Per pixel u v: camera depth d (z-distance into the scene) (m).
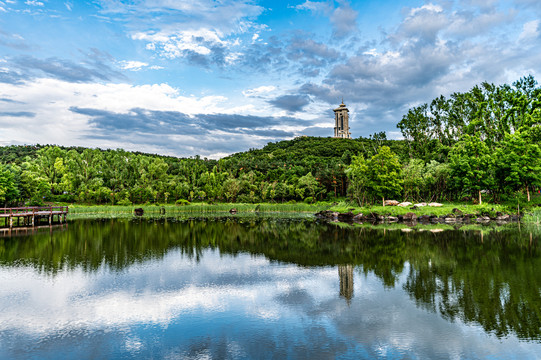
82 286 20.98
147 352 12.78
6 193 68.25
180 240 39.53
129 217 73.12
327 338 13.81
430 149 94.81
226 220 66.38
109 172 121.94
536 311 16.23
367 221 62.41
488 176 65.75
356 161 78.56
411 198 79.31
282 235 43.75
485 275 22.53
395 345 13.16
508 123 75.50
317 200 105.56
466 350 12.70
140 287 20.81
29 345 13.38
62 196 102.75
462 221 57.50
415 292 19.39
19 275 23.55
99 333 14.45
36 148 182.38
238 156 193.88
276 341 13.59
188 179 126.94
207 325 15.20
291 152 176.38
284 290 20.19
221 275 23.64
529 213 58.91
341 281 21.88
